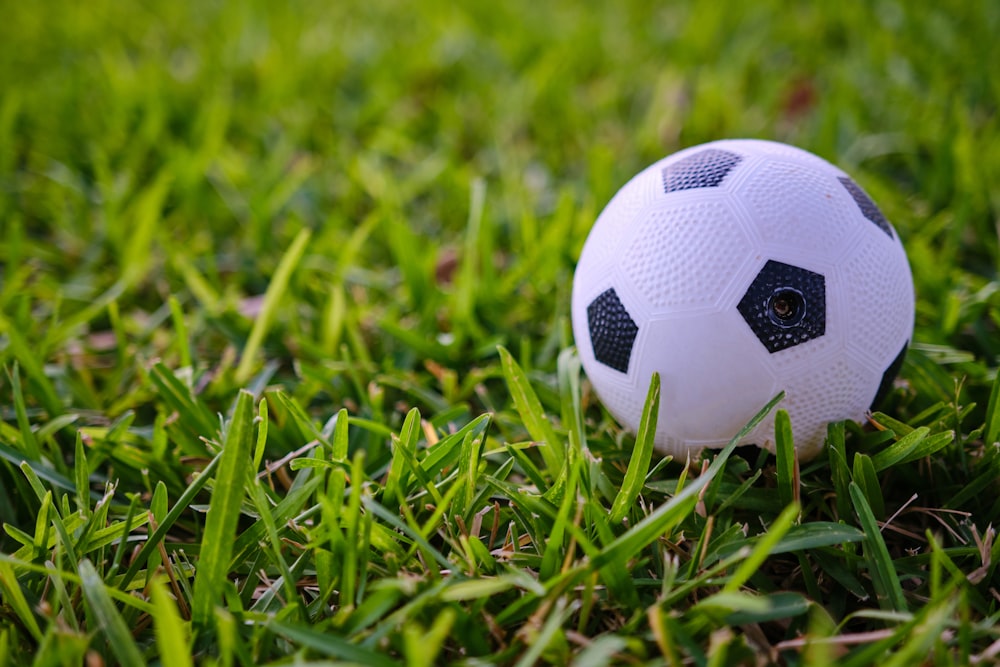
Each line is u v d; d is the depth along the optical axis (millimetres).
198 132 940
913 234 700
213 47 1227
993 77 933
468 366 630
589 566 446
